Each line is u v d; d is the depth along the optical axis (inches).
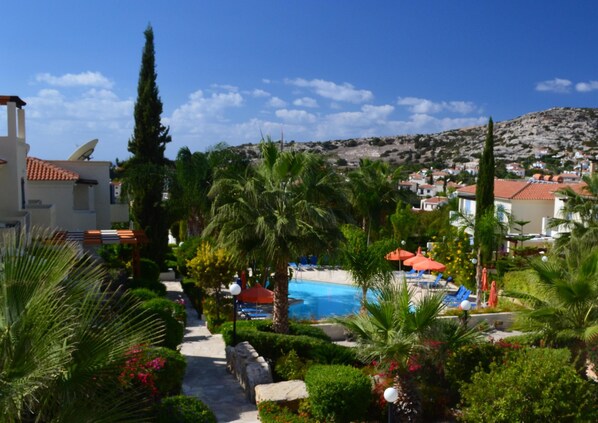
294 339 657.0
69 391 226.8
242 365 570.9
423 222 1967.3
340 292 1381.6
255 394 525.0
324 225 681.0
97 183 1370.6
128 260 1231.5
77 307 241.6
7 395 199.0
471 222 1157.1
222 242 707.4
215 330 830.5
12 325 218.8
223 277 935.0
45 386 213.0
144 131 1306.6
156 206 1280.8
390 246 1343.5
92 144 1514.5
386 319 480.4
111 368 237.8
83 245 917.8
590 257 563.2
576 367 569.3
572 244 1035.9
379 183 1891.0
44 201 1174.3
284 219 667.4
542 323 583.5
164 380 487.2
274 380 613.3
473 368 539.2
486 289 1125.7
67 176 1191.6
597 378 617.6
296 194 724.7
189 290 1092.5
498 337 866.1
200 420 414.9
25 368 209.0
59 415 222.2
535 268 593.3
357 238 874.1
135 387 409.4
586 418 426.9
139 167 1267.2
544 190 1728.6
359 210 1872.5
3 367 209.9
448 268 1337.4
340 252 748.0
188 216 1453.0
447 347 496.7
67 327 224.8
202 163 1349.7
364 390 470.6
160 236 1291.8
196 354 698.2
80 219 1239.5
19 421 217.0
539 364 456.8
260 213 698.8
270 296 906.7
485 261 1161.4
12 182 872.9
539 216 1692.9
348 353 630.5
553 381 439.5
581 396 437.1
